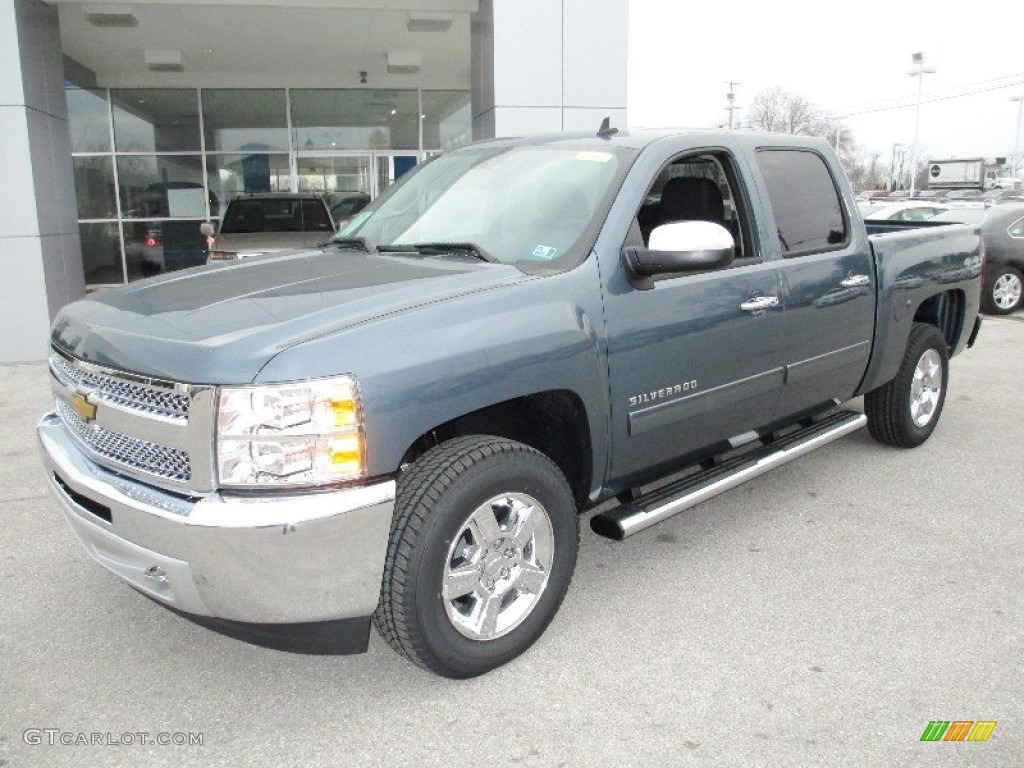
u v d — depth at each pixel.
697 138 3.96
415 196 4.29
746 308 3.89
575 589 3.84
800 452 4.44
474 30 11.23
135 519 2.70
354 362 2.66
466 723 2.89
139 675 3.21
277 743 2.81
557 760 2.70
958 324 5.99
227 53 14.35
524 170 3.94
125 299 3.32
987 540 4.33
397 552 2.80
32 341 9.48
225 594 2.62
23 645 3.42
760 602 3.70
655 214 3.93
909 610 3.61
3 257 9.30
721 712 2.92
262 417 2.56
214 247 10.94
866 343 4.85
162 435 2.70
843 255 4.58
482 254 3.49
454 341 2.88
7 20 9.01
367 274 3.37
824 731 2.81
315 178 17.08
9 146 9.19
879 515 4.66
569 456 3.51
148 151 16.41
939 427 6.36
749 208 4.10
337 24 12.48
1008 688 3.04
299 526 2.56
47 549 4.32
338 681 3.16
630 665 3.22
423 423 2.78
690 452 3.93
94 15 11.65
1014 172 53.12
